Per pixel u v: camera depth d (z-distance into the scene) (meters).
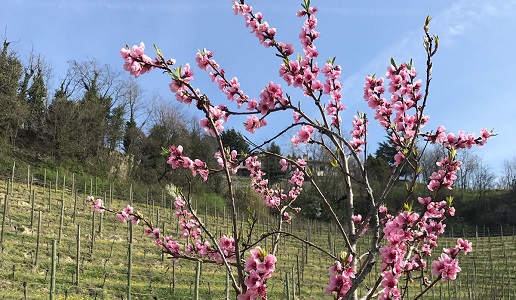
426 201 3.57
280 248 23.78
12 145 32.62
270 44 3.82
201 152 40.44
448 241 31.78
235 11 3.86
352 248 3.42
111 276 14.17
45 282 12.35
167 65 3.13
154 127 41.91
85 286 12.77
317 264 22.12
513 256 28.31
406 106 3.99
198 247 4.25
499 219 44.94
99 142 37.28
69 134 35.47
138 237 20.19
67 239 17.39
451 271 3.20
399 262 3.16
